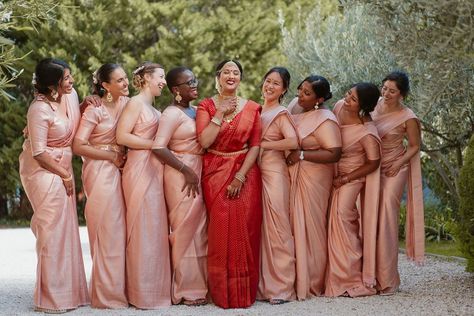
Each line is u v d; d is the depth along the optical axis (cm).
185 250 602
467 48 496
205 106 608
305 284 619
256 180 606
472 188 682
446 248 1037
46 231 581
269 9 1919
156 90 620
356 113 638
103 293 593
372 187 640
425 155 1185
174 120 601
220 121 592
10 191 1803
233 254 589
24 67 1700
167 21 1845
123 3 1756
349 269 634
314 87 628
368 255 638
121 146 612
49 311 579
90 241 605
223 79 602
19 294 691
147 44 1886
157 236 598
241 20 1884
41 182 584
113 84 603
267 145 613
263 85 634
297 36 1293
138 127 603
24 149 594
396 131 650
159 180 605
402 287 688
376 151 634
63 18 1731
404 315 559
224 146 600
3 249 1159
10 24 534
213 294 594
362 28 1109
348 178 637
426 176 1198
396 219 649
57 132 586
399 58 545
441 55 508
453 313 565
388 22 555
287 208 620
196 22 1784
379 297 633
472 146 699
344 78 1099
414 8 521
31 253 1089
